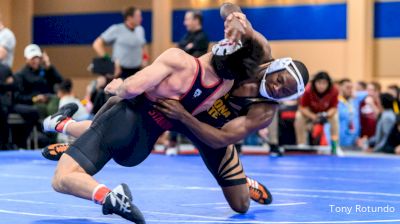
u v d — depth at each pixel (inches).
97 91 451.2
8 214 186.5
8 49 434.3
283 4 672.4
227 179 189.8
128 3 721.6
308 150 474.0
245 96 178.2
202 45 414.6
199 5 693.3
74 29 740.7
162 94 168.1
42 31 749.3
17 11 746.2
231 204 193.2
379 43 646.5
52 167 343.9
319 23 660.7
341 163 393.1
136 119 170.6
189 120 169.6
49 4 748.0
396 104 520.7
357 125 524.7
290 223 175.6
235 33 165.8
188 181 284.0
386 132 494.3
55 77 485.1
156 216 186.4
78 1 738.8
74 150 166.7
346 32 651.5
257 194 207.5
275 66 173.3
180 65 166.6
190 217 185.5
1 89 435.2
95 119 173.5
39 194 232.5
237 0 685.3
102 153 168.1
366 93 535.8
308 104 457.1
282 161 406.0
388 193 246.4
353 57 639.8
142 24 716.7
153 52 705.6
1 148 457.4
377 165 379.9
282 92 173.2
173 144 457.1
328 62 658.2
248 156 447.8
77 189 161.3
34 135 468.8
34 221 175.0
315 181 289.7
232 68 166.6
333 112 455.8
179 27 700.7
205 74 169.3
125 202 155.0
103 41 430.3
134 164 175.6
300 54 668.1
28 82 465.4
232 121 176.4
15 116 457.4
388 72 644.1
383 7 644.1
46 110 461.4
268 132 447.2
